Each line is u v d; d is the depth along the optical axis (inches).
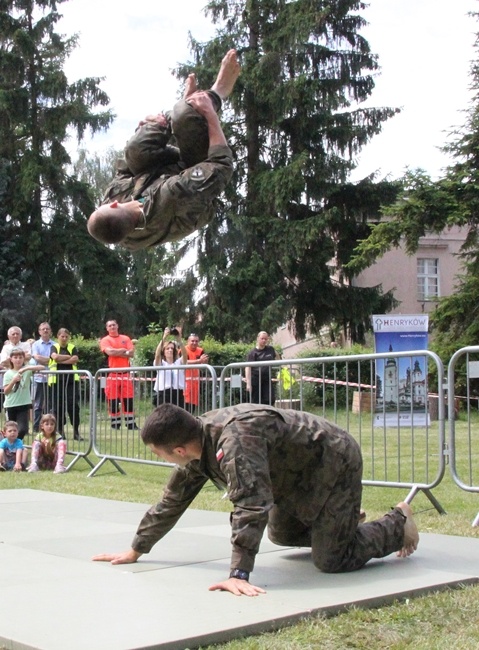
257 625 128.6
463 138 908.6
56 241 1268.5
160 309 1232.8
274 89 1117.1
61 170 1270.9
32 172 1216.2
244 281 1146.0
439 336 940.0
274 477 157.4
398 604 145.3
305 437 156.2
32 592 149.2
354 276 1205.1
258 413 153.1
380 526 170.4
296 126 1166.3
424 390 274.5
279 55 1117.7
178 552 185.5
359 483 163.3
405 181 908.6
